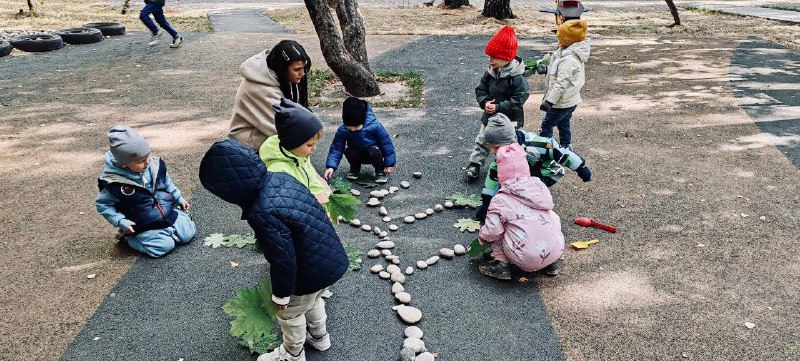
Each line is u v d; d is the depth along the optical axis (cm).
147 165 391
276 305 261
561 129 573
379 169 519
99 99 802
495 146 390
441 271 387
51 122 703
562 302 354
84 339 321
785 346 315
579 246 411
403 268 391
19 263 396
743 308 346
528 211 360
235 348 315
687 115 711
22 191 510
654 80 880
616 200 486
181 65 1000
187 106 770
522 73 496
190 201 489
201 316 341
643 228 440
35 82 889
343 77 787
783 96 788
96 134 659
